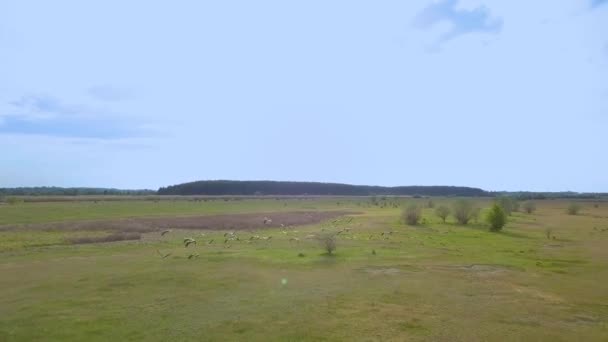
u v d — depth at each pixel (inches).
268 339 559.8
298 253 1264.8
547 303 741.9
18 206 3107.8
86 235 1715.1
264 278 916.0
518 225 2340.1
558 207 4606.3
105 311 675.4
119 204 3784.5
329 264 1080.8
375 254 1245.7
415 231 1959.9
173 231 2021.4
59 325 607.8
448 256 1226.0
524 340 567.5
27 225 1952.5
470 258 1195.3
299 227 2283.5
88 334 572.7
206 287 834.8
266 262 1103.6
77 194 6973.4
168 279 900.6
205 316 653.3
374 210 3759.8
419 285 861.2
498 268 1050.7
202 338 561.3
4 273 963.3
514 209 3651.6
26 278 910.4
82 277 919.7
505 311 692.1
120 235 1712.6
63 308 690.8
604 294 805.9
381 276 943.0
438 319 647.8
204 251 1317.7
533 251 1350.9
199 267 1033.5
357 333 584.1
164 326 606.5
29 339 552.7
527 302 746.2
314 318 646.5
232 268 1021.8
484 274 976.9
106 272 972.6
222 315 658.2
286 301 738.2
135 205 3671.3
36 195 5841.5
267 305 713.6
